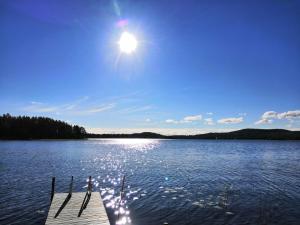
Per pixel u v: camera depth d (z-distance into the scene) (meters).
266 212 28.36
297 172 56.53
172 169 60.88
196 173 54.47
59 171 57.12
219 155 102.62
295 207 30.05
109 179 48.06
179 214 27.83
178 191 38.00
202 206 30.48
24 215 27.50
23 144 168.00
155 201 32.72
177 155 102.19
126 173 54.88
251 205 30.81
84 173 54.72
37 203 31.64
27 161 75.81
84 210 25.05
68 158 85.81
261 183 43.69
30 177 49.16
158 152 119.50
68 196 29.70
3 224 25.06
